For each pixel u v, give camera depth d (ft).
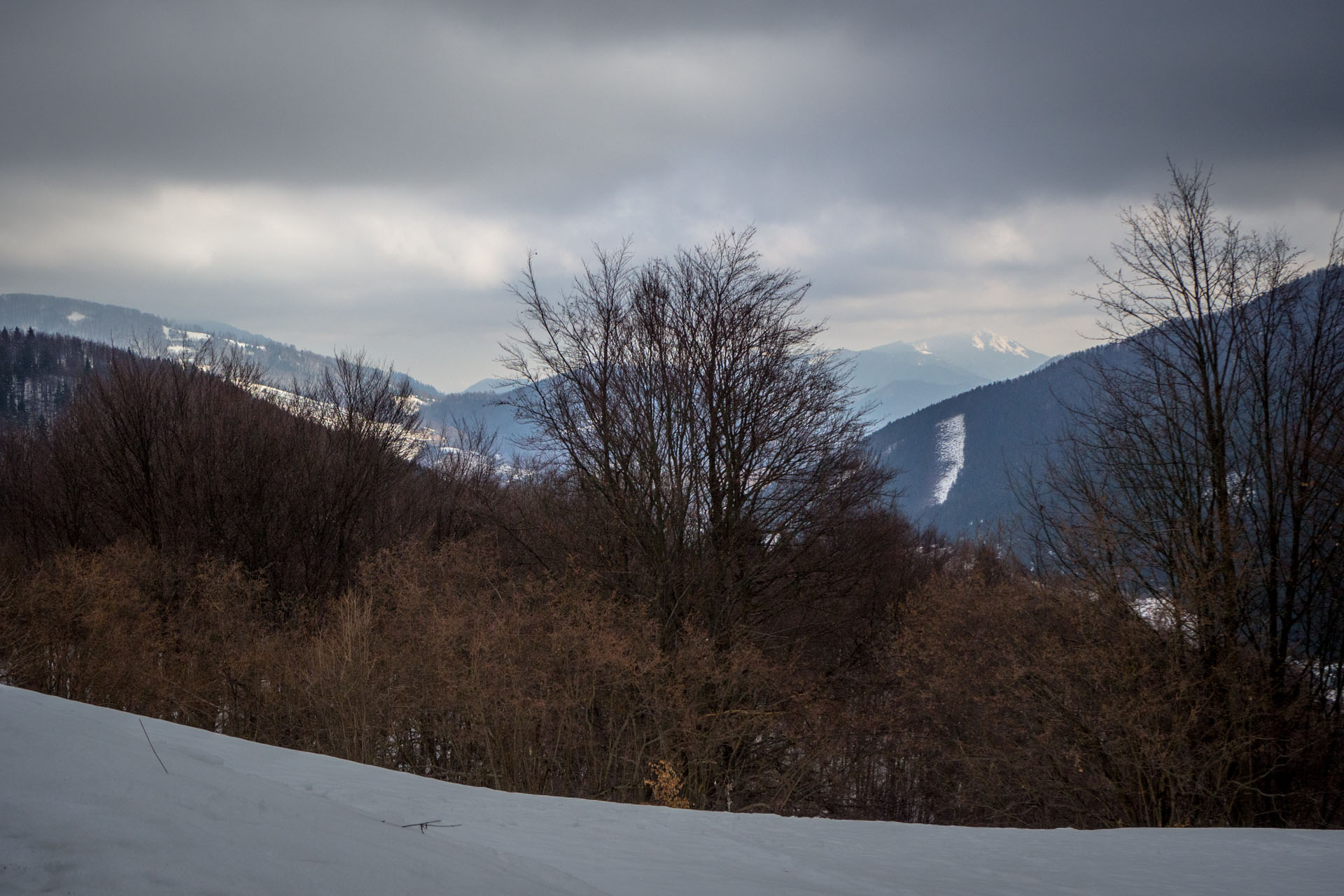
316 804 15.31
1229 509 70.18
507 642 68.54
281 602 92.63
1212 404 74.43
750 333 85.20
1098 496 74.18
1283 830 40.37
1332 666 71.61
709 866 22.80
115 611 78.38
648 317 85.61
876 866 26.32
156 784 12.65
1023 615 73.10
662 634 75.51
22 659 73.92
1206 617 66.54
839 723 78.33
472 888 12.00
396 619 73.61
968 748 74.79
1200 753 66.69
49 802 10.53
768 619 84.33
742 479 83.41
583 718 70.85
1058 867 28.84
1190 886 26.50
